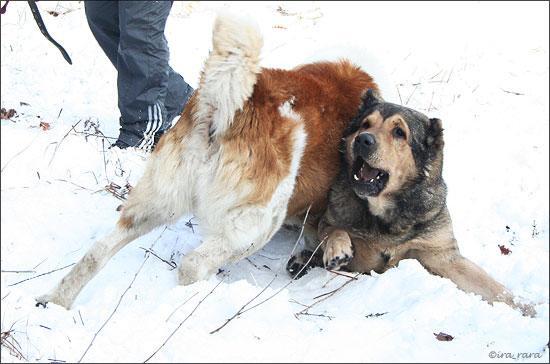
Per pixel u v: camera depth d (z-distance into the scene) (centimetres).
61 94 396
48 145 330
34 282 277
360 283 287
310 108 290
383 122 292
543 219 358
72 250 293
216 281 272
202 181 272
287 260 310
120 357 238
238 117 270
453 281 305
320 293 287
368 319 260
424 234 303
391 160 290
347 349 241
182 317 252
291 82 288
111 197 317
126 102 351
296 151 280
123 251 290
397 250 308
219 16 262
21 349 242
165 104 376
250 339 244
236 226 272
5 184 311
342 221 304
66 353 240
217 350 239
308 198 301
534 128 416
